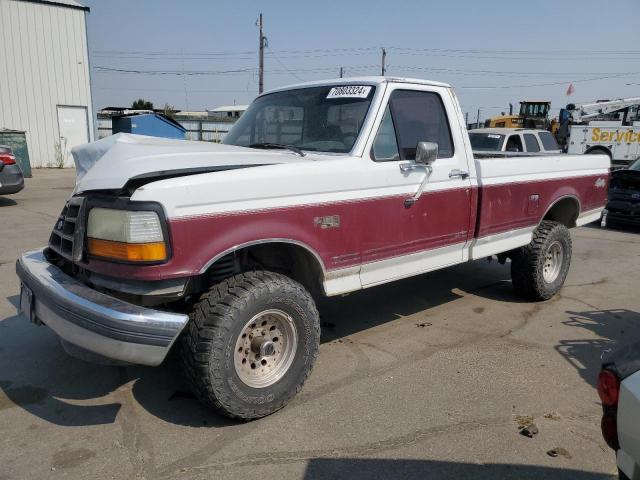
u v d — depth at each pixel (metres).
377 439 3.21
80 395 3.69
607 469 2.96
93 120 22.55
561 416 3.51
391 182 4.05
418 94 4.43
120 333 2.84
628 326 5.23
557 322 5.31
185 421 3.38
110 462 2.95
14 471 2.86
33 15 20.36
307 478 2.85
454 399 3.71
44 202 12.56
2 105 20.16
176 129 20.84
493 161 4.98
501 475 2.90
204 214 3.04
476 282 6.72
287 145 4.39
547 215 6.45
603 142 22.50
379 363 4.29
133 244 2.89
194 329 3.11
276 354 3.48
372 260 4.00
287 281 3.39
